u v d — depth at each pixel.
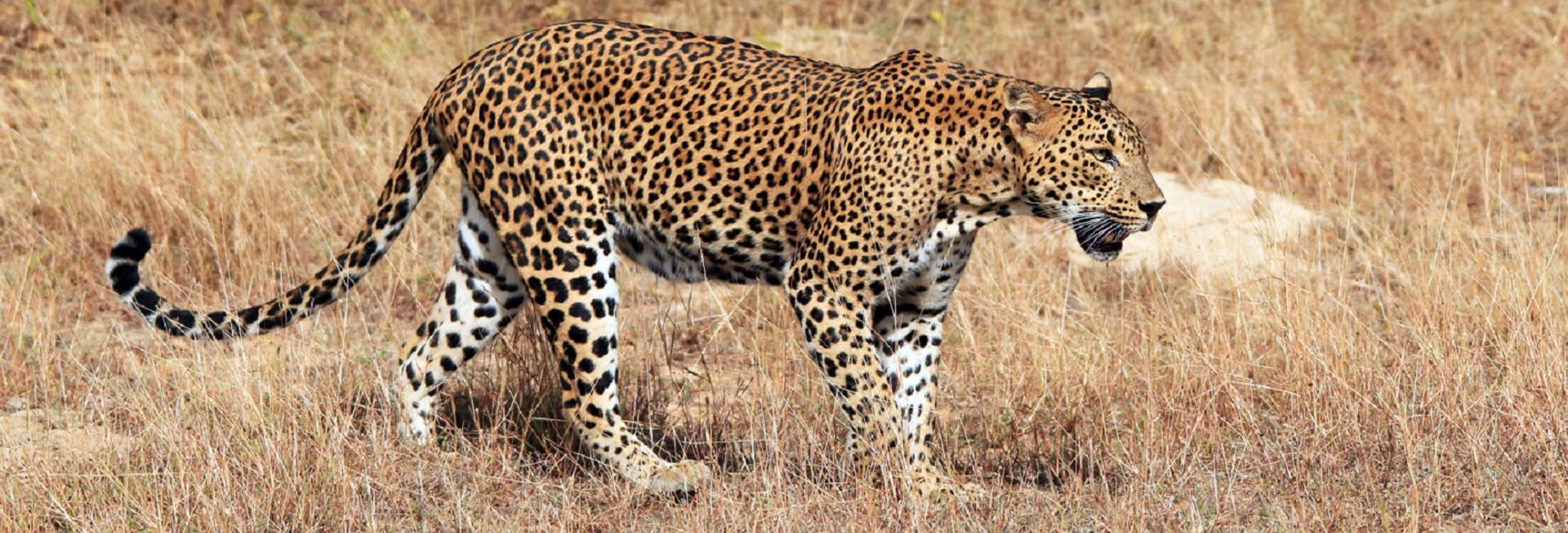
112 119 15.16
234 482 9.05
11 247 13.90
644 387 10.91
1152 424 9.73
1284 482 9.34
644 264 9.99
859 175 8.97
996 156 8.95
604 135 9.52
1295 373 10.29
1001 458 10.16
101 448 9.84
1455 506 8.98
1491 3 20.06
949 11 20.14
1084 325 12.12
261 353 10.65
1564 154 16.20
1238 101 16.38
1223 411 10.21
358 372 11.09
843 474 9.37
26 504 8.92
